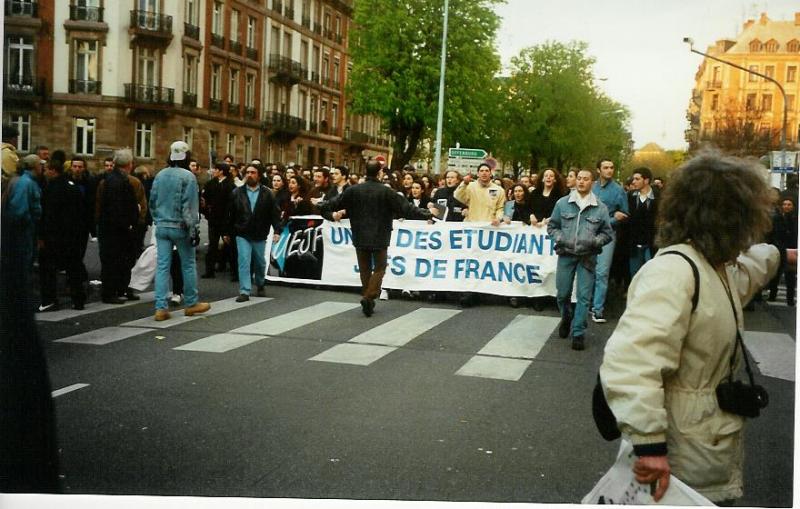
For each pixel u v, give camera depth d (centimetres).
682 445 277
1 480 361
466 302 1237
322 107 6612
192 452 515
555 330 1010
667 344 269
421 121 4216
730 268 301
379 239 1078
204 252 1900
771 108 6856
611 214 1142
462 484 473
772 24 6875
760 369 822
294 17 5978
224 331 930
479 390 691
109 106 4400
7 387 357
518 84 5500
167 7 4550
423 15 4122
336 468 493
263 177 1481
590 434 574
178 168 998
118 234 1106
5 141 1025
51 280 1047
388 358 809
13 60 4322
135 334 896
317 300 1222
